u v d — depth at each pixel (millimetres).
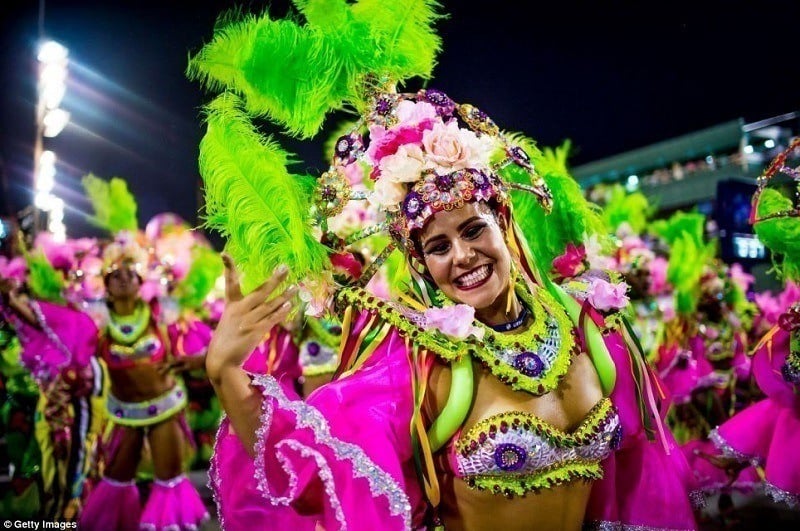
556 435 1635
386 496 1452
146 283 4793
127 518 4535
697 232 5984
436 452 1673
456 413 1620
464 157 1646
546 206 1866
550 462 1631
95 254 5129
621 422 1885
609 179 11633
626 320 1963
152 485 4691
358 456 1457
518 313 1777
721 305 5934
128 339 4652
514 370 1664
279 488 1469
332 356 4766
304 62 1690
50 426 4816
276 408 1444
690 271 5746
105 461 4602
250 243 1523
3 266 4867
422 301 1777
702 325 5922
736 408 6391
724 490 4613
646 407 1925
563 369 1706
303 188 1702
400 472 1510
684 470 2111
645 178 11445
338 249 1748
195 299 5105
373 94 1780
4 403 5070
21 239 5461
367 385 1606
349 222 2328
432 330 1652
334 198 1704
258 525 1543
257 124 1745
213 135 1575
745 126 10516
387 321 1691
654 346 5578
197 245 5230
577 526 1733
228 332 1449
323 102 1751
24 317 4574
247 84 1674
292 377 4777
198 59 1680
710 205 10844
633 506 1957
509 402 1660
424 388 1620
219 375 1445
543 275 1859
